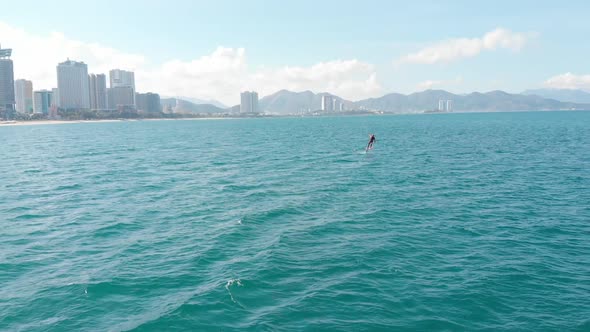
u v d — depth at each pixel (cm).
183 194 3762
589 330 1466
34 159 6794
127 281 1848
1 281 1850
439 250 2273
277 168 5484
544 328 1482
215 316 1548
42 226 2717
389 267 2030
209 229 2639
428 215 3003
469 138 10862
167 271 1961
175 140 11575
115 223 2780
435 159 6344
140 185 4241
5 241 2411
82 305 1630
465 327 1490
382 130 16250
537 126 16912
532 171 5000
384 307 1630
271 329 1462
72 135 14575
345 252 2231
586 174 4700
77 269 1989
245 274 1909
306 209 3175
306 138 11975
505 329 1477
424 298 1708
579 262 2094
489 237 2497
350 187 4072
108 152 8019
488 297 1712
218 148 8819
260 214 2995
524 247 2317
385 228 2680
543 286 1819
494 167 5391
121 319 1525
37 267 2016
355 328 1475
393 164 5800
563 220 2852
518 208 3194
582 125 17038
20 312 1572
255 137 12756
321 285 1822
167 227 2689
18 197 3662
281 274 1933
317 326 1484
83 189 4038
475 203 3375
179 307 1603
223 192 3847
